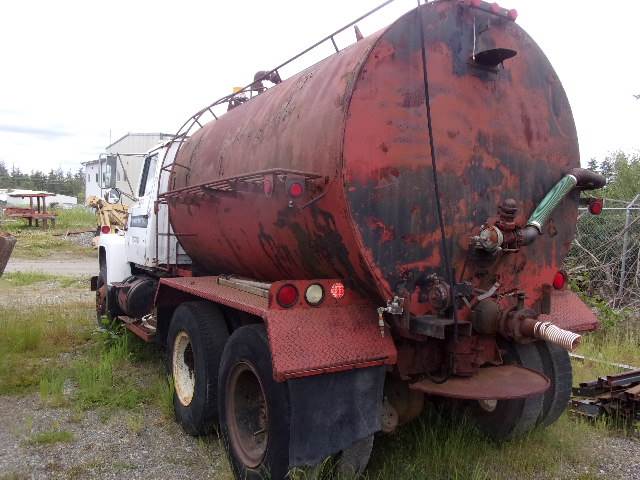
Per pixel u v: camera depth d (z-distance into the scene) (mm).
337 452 3621
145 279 7176
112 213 12844
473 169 3920
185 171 6133
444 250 3625
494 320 3730
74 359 6938
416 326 3592
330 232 3643
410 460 4262
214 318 4957
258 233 4465
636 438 5027
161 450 4625
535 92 4258
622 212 10359
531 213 4246
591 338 8031
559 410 4711
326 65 4133
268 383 3666
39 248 24281
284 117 4266
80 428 5004
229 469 4227
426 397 4914
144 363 6859
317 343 3471
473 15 3912
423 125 3705
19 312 9305
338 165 3451
